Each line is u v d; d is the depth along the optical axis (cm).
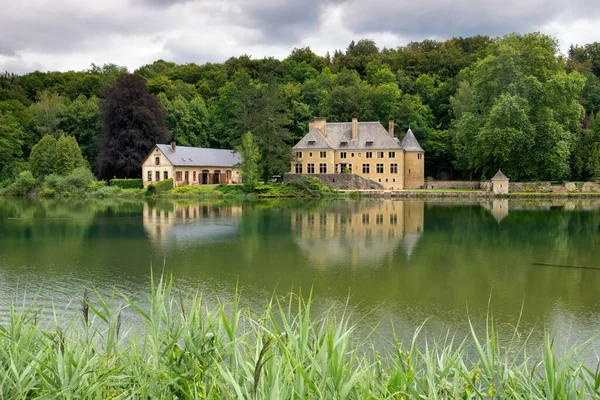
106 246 3052
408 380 678
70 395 615
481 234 3569
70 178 7238
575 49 13125
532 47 6950
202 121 9606
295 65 11881
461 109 8231
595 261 2609
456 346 1423
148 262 2566
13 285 2067
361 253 2831
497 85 6706
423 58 11150
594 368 1245
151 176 7612
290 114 9100
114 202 6469
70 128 9325
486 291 2009
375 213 5019
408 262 2581
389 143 8025
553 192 7006
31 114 9331
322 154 8081
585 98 9756
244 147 7412
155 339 721
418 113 8825
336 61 13150
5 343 734
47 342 750
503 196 6831
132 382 697
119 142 7756
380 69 10969
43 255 2745
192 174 7844
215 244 3134
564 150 6512
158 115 8238
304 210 5350
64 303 1781
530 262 2583
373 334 1507
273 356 612
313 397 570
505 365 732
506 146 6481
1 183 7838
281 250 2925
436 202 6438
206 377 666
